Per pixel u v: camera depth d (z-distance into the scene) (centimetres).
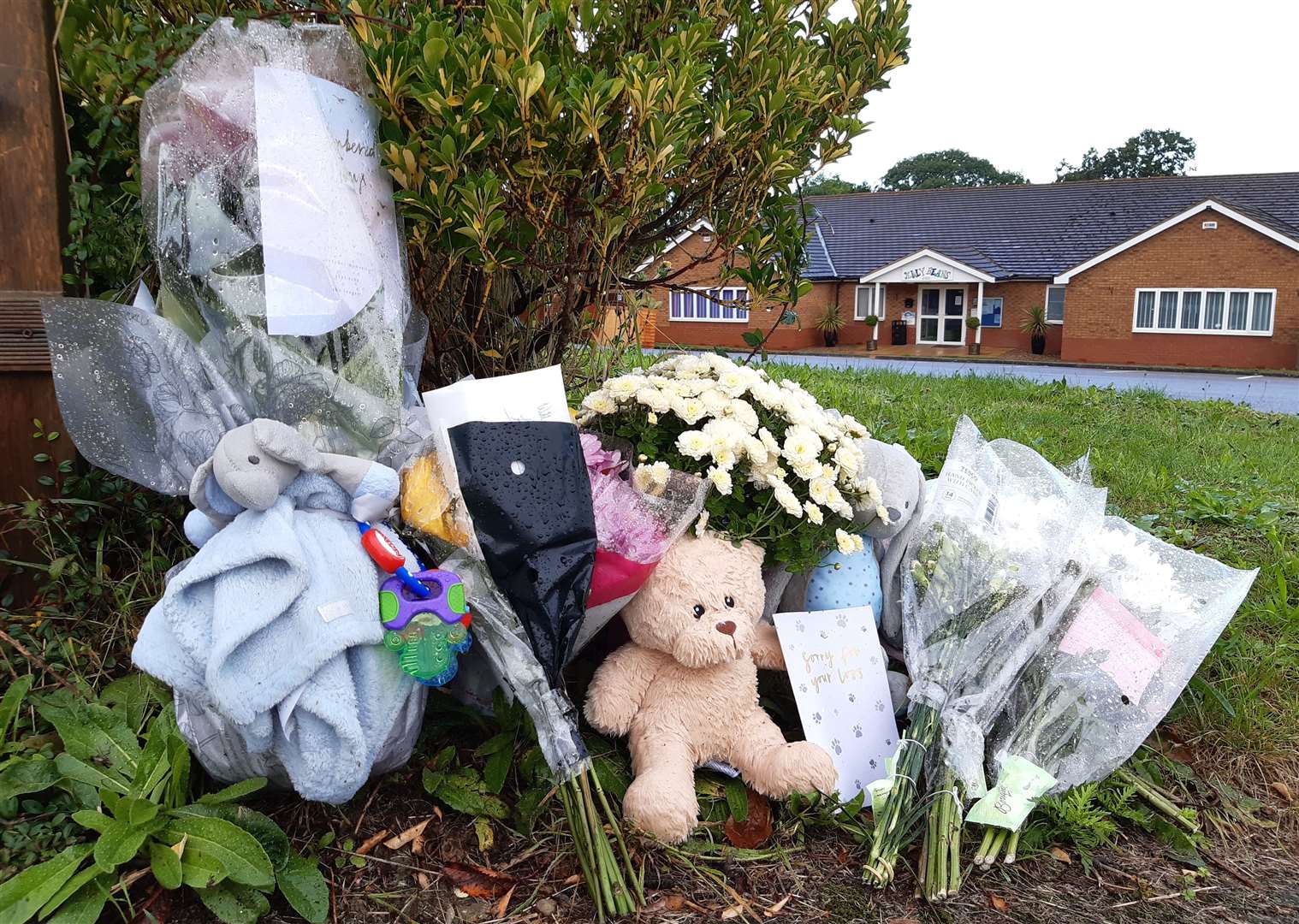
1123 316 2322
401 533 188
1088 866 198
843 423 243
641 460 212
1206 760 244
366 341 196
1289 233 2166
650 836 183
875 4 270
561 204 229
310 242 181
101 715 175
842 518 220
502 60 191
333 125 189
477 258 213
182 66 185
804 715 210
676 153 223
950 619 221
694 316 2364
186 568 160
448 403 190
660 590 194
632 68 199
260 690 152
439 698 206
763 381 234
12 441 215
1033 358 2469
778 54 244
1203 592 237
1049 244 2622
